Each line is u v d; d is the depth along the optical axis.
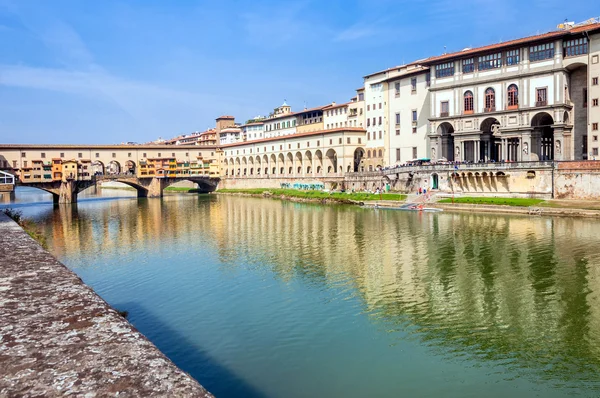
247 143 175.38
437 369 24.41
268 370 24.62
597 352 25.64
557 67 81.88
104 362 9.13
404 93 116.62
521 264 43.50
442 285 38.28
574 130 84.88
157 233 70.56
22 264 18.41
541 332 28.42
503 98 89.44
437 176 95.69
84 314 11.92
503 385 22.66
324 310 33.31
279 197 135.25
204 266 47.22
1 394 7.80
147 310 34.28
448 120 98.38
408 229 65.94
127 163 162.25
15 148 141.62
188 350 27.16
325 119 156.62
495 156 103.25
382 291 37.25
